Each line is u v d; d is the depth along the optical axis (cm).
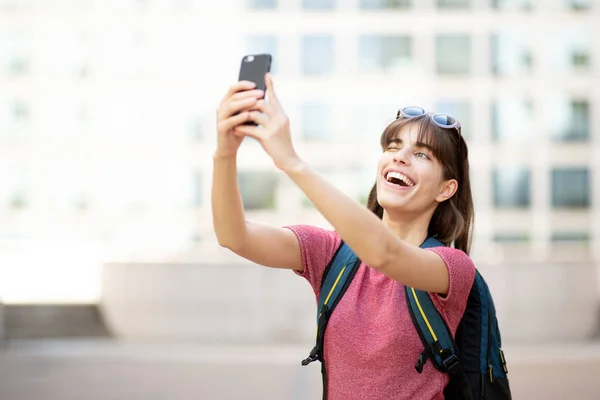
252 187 3036
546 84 3070
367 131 3061
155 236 3073
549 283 1102
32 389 722
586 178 3062
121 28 3102
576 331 1104
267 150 178
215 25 3078
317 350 213
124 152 3106
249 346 1062
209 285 1112
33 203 3111
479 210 3059
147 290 1131
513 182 3077
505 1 3081
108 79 3106
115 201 3100
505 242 3055
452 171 228
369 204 248
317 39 3070
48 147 3112
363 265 215
